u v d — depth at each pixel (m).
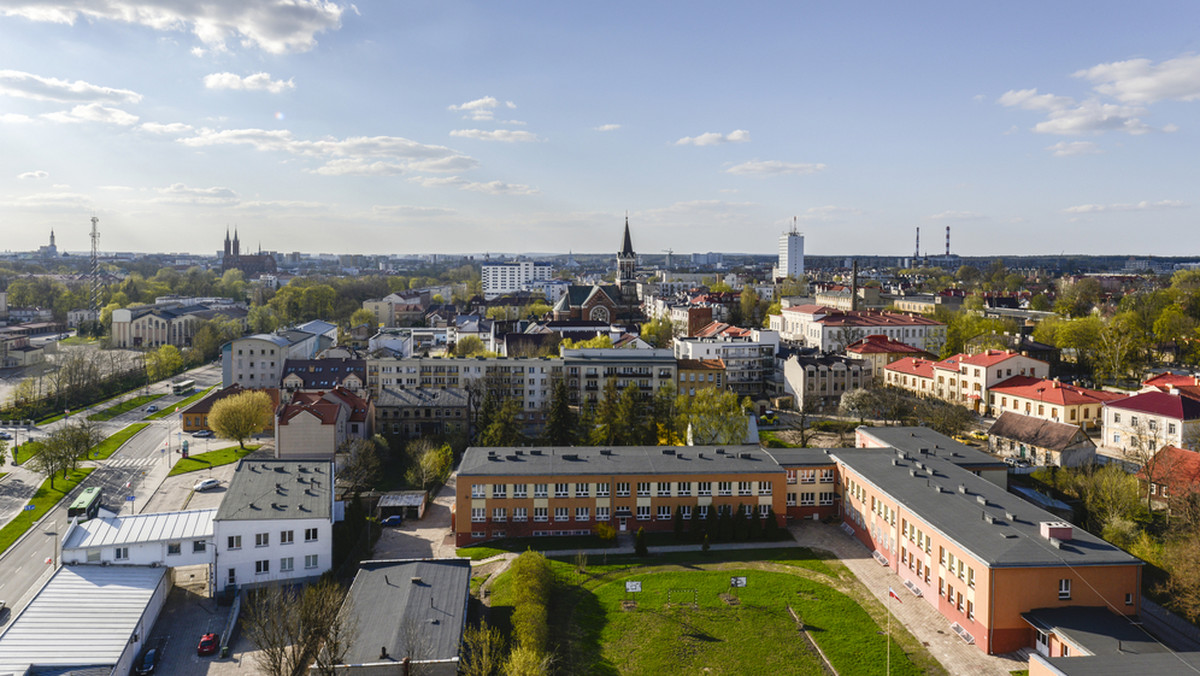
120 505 124.31
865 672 72.00
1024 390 163.50
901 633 79.19
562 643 78.44
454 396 169.75
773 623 82.06
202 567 99.69
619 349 195.88
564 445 149.12
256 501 95.25
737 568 96.75
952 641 77.25
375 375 188.62
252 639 74.62
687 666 74.19
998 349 197.75
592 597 88.88
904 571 92.06
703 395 152.88
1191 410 130.88
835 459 115.06
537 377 186.00
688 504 108.62
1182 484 102.75
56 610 77.25
